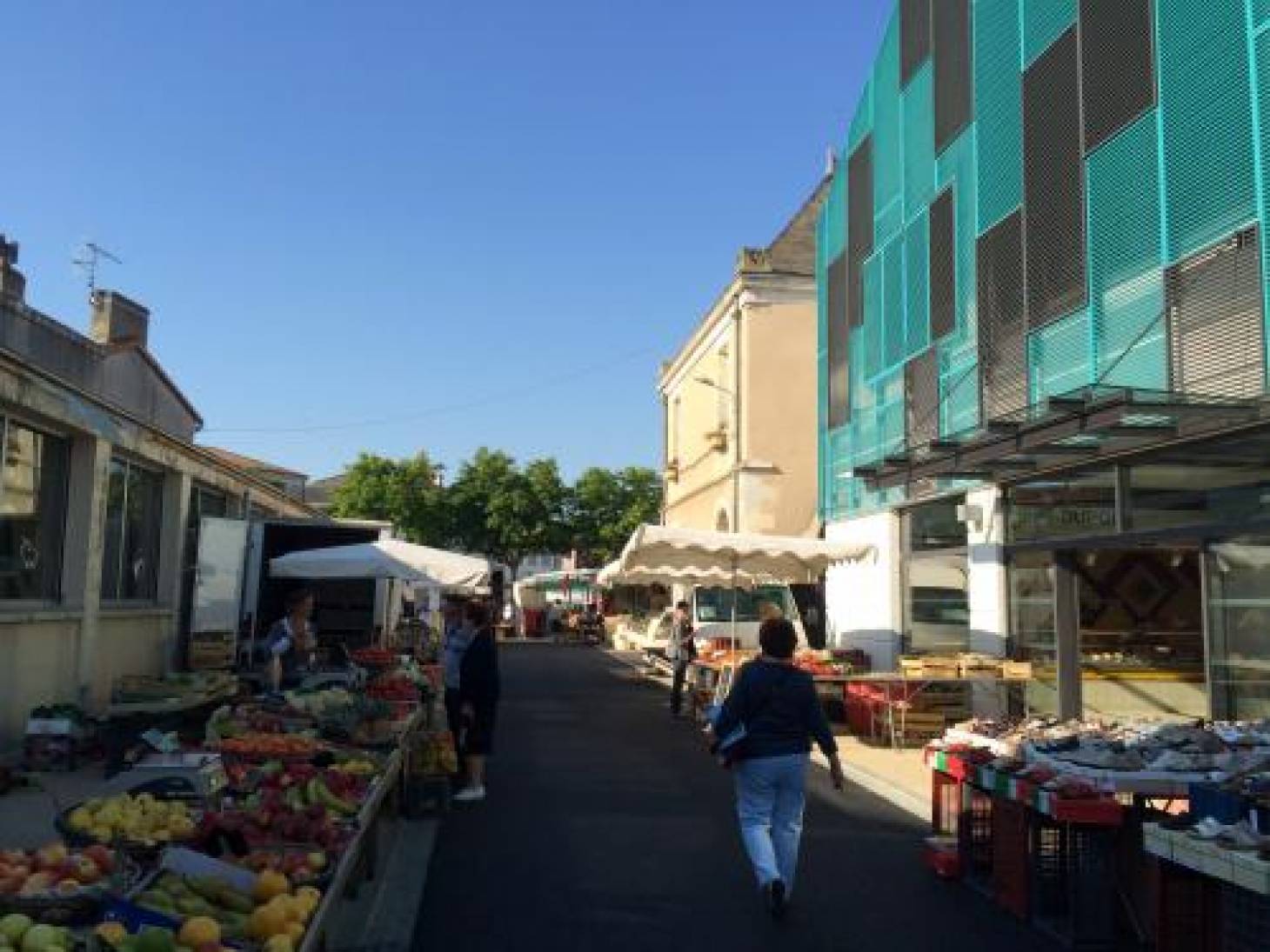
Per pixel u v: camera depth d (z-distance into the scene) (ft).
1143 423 35.45
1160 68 37.29
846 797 37.11
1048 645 45.83
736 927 22.26
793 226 105.91
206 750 25.27
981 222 50.14
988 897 24.44
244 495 68.39
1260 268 32.40
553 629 176.45
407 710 34.96
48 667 39.32
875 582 63.52
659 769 42.37
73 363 56.24
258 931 13.74
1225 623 34.91
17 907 13.55
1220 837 17.40
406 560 52.21
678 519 132.26
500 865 27.14
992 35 49.47
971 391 50.98
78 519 41.83
